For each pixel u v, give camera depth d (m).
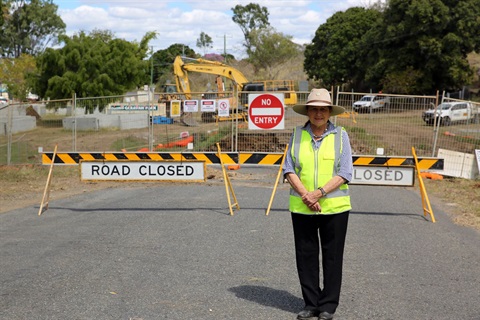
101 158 11.27
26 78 42.91
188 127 23.50
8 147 20.38
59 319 5.58
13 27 89.75
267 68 95.94
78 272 7.14
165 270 7.23
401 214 11.25
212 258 7.80
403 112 20.38
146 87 41.31
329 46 69.50
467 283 6.83
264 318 5.62
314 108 5.45
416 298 6.26
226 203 12.22
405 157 10.91
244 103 24.70
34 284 6.68
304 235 5.52
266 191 14.04
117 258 7.79
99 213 11.18
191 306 5.94
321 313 5.41
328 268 5.44
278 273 7.14
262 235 9.17
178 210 11.39
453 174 17.42
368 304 6.05
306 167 5.45
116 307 5.89
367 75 60.66
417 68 57.91
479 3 55.78
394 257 7.97
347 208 5.46
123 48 43.44
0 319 5.59
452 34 54.84
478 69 66.31
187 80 41.25
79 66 41.56
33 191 14.52
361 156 10.95
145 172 11.23
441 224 10.34
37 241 8.84
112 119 26.88
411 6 55.78
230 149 21.47
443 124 20.84
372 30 62.50
